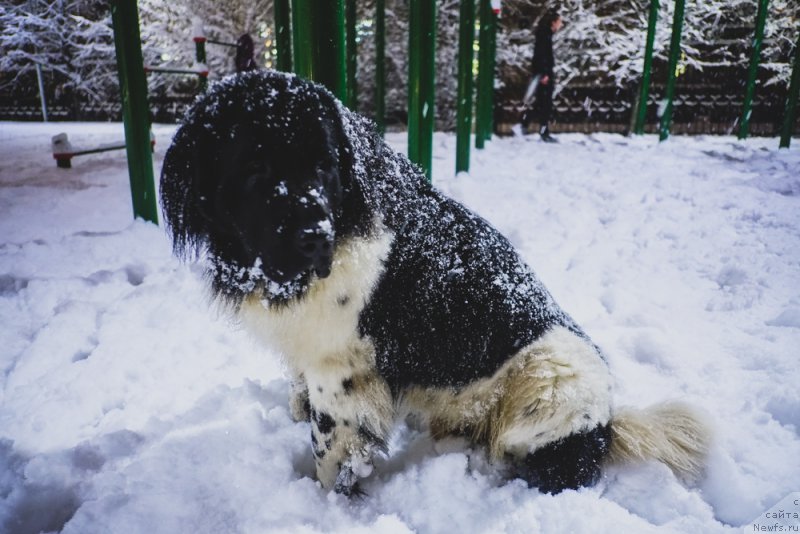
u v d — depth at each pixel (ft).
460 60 21.38
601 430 6.44
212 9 43.01
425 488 6.30
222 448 6.79
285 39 13.85
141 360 8.77
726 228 16.07
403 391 6.88
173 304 10.61
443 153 29.40
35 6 49.16
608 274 12.94
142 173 14.39
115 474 6.26
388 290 6.23
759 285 11.82
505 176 23.82
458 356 6.65
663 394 8.18
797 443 6.97
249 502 5.99
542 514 5.90
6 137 35.70
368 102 43.06
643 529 5.65
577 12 41.73
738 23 42.80
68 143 23.54
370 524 5.81
